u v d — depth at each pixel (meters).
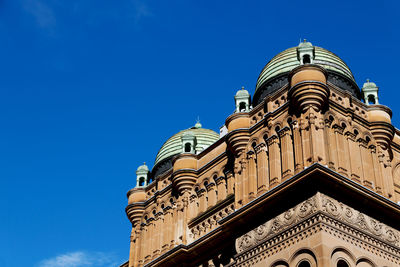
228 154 34.94
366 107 33.09
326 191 27.33
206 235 32.19
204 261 33.00
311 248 25.72
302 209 27.22
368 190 28.19
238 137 32.94
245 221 29.67
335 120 30.41
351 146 30.33
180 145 43.66
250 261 28.27
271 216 28.72
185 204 35.72
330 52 37.19
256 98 37.28
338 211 27.14
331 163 28.61
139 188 40.62
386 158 31.83
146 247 37.53
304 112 29.98
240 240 29.67
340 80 35.62
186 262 33.75
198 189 36.09
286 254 26.72
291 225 27.14
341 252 26.05
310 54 32.75
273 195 28.25
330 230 26.06
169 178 38.75
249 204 29.25
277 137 31.11
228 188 33.97
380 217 29.08
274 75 36.47
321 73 30.95
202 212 34.97
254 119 33.53
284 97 32.03
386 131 32.12
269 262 27.33
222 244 31.98
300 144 29.41
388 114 33.12
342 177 27.36
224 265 31.61
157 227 37.19
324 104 30.27
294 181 27.50
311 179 27.03
